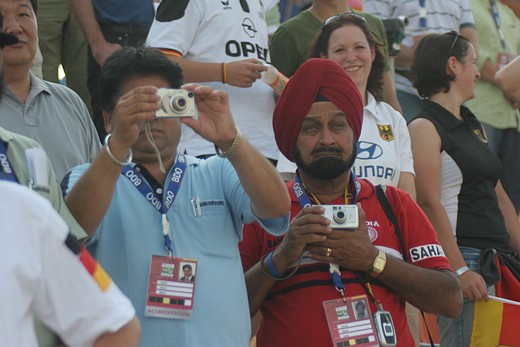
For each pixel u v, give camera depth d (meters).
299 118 11.74
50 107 12.94
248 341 10.46
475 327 14.73
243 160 9.96
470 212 15.78
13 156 8.98
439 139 15.84
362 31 15.36
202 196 10.57
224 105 9.88
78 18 17.95
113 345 6.98
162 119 10.30
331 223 11.19
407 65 20.33
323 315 11.26
